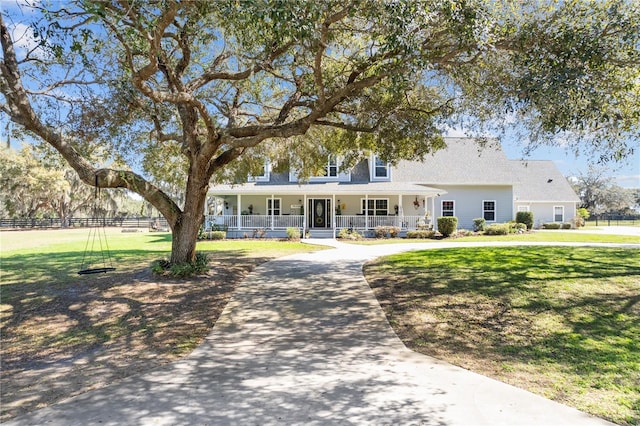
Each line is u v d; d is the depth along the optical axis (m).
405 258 13.20
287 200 27.06
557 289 8.14
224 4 5.57
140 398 4.20
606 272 9.34
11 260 13.61
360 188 25.25
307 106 10.34
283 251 17.05
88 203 43.16
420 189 24.84
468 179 28.25
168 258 12.98
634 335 5.99
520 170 35.91
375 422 3.64
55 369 5.17
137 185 9.38
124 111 8.95
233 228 25.27
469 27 5.89
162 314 7.44
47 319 7.09
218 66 10.47
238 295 8.88
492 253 13.21
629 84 6.81
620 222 48.03
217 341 6.13
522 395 4.25
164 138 9.85
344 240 23.11
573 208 34.47
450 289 8.66
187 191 10.31
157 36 6.28
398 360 5.31
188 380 4.68
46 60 7.85
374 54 7.99
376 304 8.12
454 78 8.54
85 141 9.18
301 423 3.62
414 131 10.71
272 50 8.24
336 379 4.66
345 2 5.98
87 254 15.37
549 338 6.02
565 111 6.34
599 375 4.77
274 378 4.70
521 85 6.82
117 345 6.04
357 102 10.49
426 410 3.88
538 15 6.85
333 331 6.58
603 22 6.42
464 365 5.14
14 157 39.31
